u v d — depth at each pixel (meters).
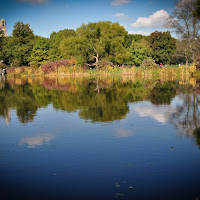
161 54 58.41
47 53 61.34
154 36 60.09
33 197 3.92
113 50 50.31
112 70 46.59
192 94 16.08
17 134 7.52
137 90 19.16
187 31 37.97
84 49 48.69
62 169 4.88
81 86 23.38
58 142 6.61
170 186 4.16
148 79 31.78
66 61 47.28
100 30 48.31
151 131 7.57
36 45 61.06
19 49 70.19
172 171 4.71
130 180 4.38
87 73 45.06
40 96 16.78
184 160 5.23
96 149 5.98
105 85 24.00
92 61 55.25
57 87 22.95
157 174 4.59
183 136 7.00
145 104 12.62
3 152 5.91
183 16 36.47
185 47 38.78
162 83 25.22
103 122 8.82
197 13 24.56
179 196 3.86
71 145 6.33
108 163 5.11
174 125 8.27
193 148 5.97
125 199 3.79
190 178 4.42
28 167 5.01
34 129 8.07
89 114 10.30
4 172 4.80
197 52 35.94
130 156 5.49
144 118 9.38
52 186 4.23
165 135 7.11
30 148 6.17
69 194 3.97
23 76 47.31
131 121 8.91
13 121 9.39
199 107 11.52
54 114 10.53
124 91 18.61
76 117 9.78
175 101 13.41
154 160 5.25
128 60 54.84
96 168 4.89
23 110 11.75
